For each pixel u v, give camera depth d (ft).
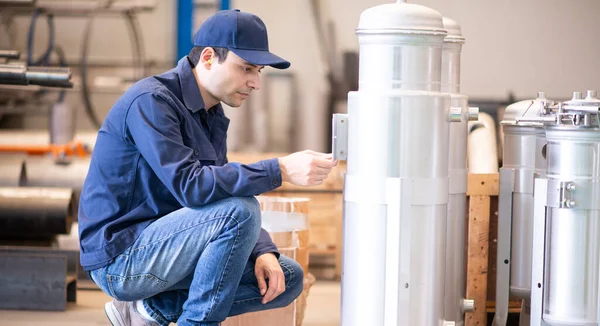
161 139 8.33
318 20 23.62
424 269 8.05
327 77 23.43
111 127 8.69
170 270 8.52
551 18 23.56
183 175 8.24
